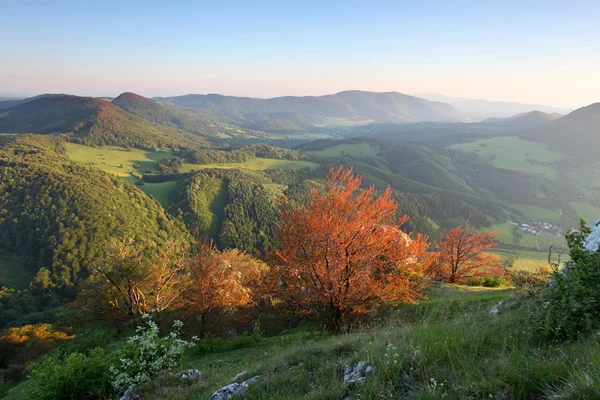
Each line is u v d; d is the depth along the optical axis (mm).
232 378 7094
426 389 3834
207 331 23656
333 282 15414
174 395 7059
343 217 15859
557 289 5293
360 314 16125
